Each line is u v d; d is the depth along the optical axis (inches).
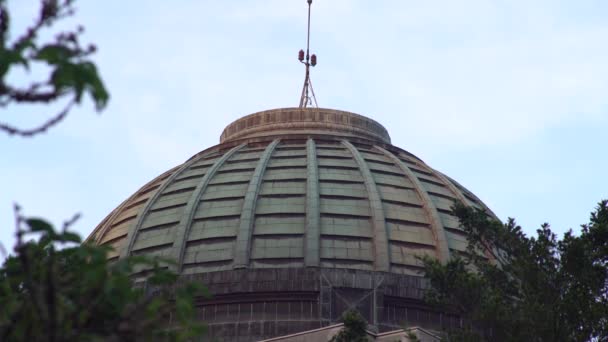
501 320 1432.1
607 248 1523.1
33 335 579.5
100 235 2493.8
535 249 1499.8
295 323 2129.7
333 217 2342.5
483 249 1668.3
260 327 2126.0
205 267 2252.7
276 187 2439.7
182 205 2440.9
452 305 1512.1
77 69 538.0
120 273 600.7
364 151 2657.5
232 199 2416.3
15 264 685.9
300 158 2573.8
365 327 1652.3
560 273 1482.5
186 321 631.2
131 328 586.9
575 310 1429.6
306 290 2162.9
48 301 545.6
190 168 2620.6
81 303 593.3
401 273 2236.7
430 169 2650.1
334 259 2247.8
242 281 2180.1
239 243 2268.7
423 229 2368.4
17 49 540.1
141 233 2407.7
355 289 2165.4
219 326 2133.4
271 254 2252.7
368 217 2357.3
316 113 2773.1
